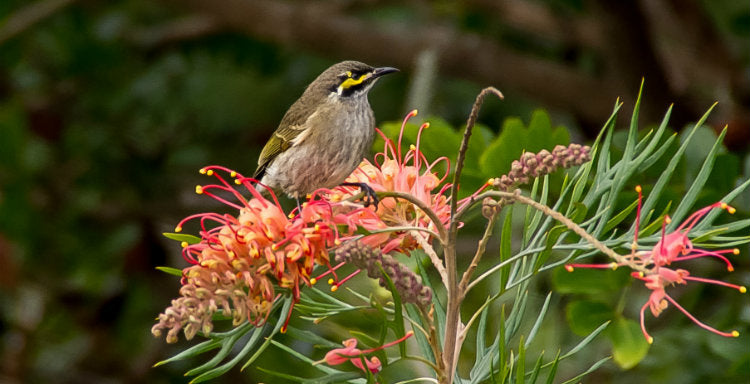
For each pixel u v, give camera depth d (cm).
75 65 1438
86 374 1312
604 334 746
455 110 1441
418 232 579
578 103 1405
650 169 761
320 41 1416
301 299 568
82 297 1326
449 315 528
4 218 1287
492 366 532
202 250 526
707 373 907
